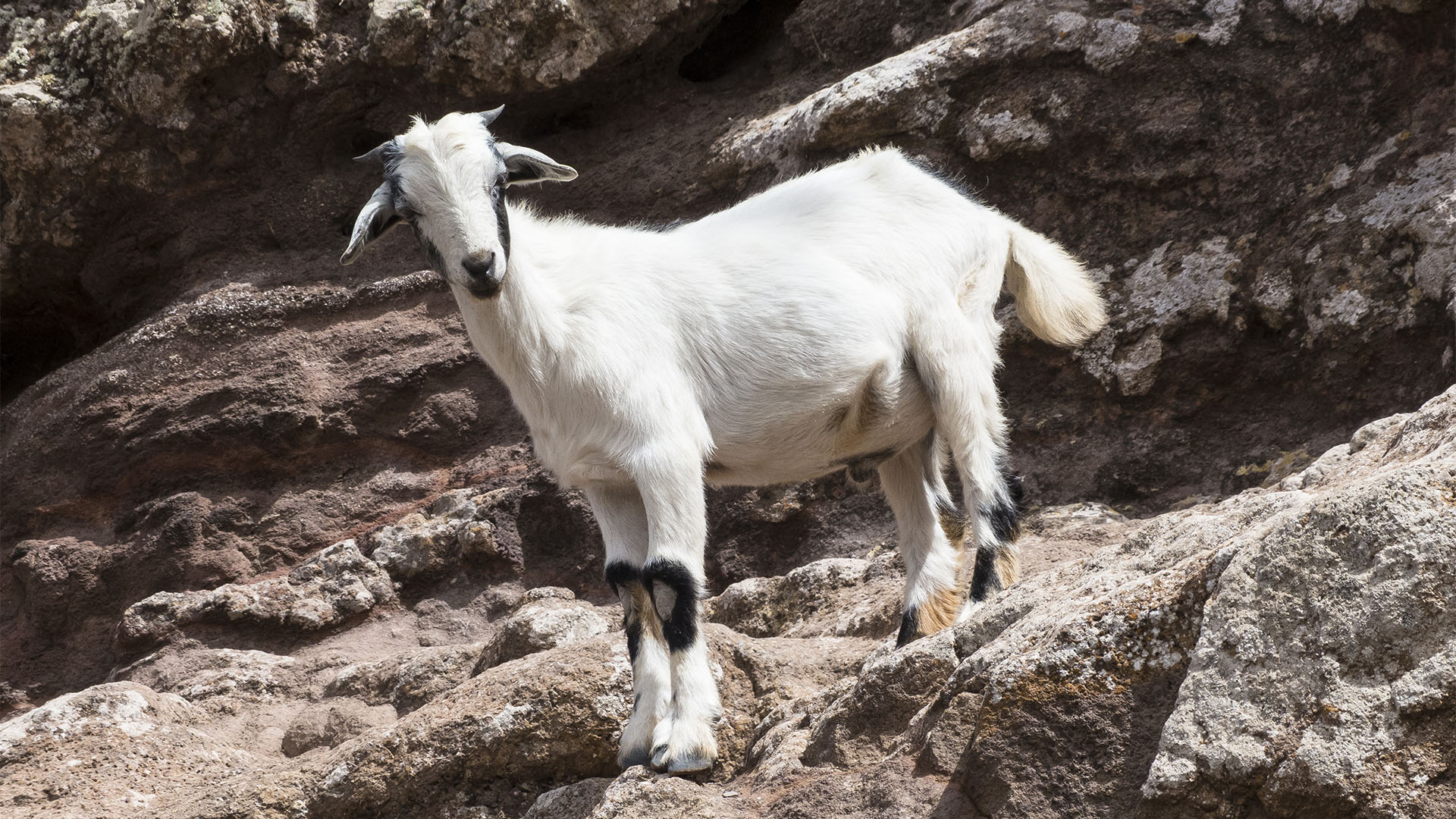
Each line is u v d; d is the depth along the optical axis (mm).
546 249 12094
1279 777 7641
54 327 28219
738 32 25047
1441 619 7648
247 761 15008
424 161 11000
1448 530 7789
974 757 8711
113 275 25531
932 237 13109
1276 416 17375
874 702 10281
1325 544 8078
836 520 19609
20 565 22750
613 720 11906
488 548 20875
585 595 20734
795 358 12109
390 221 11391
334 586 20766
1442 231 15820
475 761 11898
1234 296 17812
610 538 11922
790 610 16969
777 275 12352
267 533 22219
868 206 13109
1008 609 10438
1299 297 17203
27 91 24016
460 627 20344
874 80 20516
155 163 24297
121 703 15414
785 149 21406
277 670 18844
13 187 25141
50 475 23312
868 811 9164
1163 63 19312
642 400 11523
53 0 25469
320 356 22859
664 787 10297
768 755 10836
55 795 13602
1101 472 17953
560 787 11656
